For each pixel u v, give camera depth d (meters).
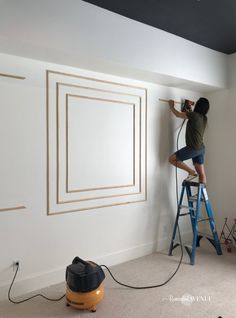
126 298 2.48
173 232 3.61
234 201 4.00
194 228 3.37
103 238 3.14
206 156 4.34
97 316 2.22
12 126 2.47
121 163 3.28
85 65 2.76
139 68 2.86
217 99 4.13
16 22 2.08
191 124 3.49
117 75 3.14
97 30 2.52
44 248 2.70
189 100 3.88
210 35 3.23
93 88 2.99
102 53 2.55
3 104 2.42
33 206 2.62
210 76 3.65
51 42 2.25
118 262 3.26
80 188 2.93
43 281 2.69
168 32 3.12
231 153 4.01
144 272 3.01
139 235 3.49
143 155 3.50
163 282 2.78
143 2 2.49
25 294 2.56
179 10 2.65
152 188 3.62
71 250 2.88
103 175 3.12
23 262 2.57
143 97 3.46
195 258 3.44
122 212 3.31
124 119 3.29
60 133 2.77
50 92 2.68
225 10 2.68
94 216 3.06
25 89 2.53
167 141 3.76
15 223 2.52
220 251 3.57
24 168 2.56
